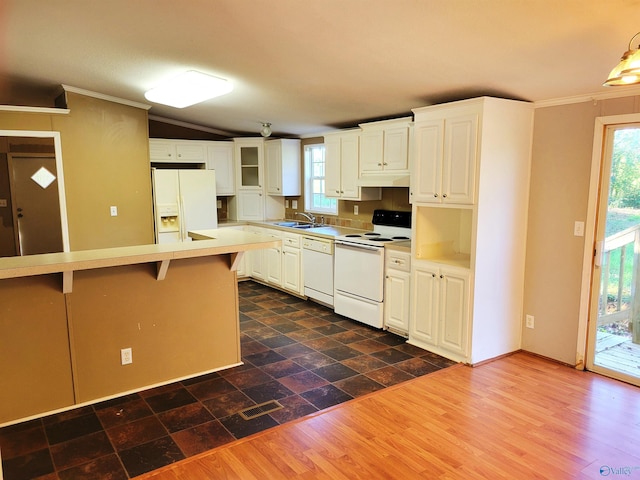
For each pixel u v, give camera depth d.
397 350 3.89
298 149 6.41
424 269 3.85
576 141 3.36
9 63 3.63
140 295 3.12
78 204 4.68
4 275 2.27
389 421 2.74
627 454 2.41
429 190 3.71
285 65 3.27
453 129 3.48
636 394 3.08
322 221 6.07
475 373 3.42
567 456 2.39
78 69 3.77
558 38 2.34
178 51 3.12
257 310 5.12
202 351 3.43
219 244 3.12
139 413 2.84
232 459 2.36
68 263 2.47
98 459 2.35
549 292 3.63
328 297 5.06
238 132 6.84
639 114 3.01
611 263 3.29
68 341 2.87
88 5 2.46
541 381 3.29
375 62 3.01
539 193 3.62
